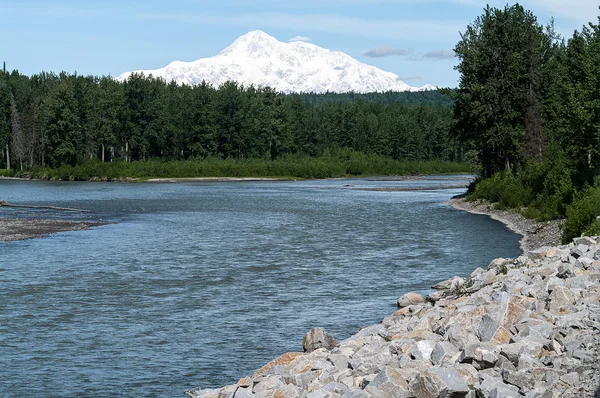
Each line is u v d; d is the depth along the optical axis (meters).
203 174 145.25
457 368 10.22
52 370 14.93
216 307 21.19
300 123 185.38
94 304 21.62
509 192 56.00
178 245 36.66
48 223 48.50
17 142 154.25
